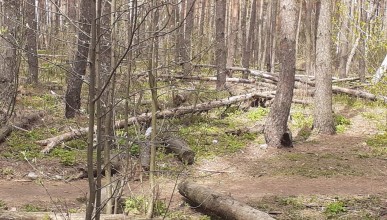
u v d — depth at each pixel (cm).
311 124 1597
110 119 586
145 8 567
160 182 996
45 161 1115
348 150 1357
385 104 1873
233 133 1476
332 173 1137
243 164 1223
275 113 1360
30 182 992
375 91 1772
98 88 468
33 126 1384
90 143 373
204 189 828
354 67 3541
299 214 829
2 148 1181
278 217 812
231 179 1098
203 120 1579
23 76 1895
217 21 2034
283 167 1194
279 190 990
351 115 1742
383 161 1249
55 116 1494
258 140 1427
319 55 1524
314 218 809
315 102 1542
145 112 1284
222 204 767
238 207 746
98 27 382
